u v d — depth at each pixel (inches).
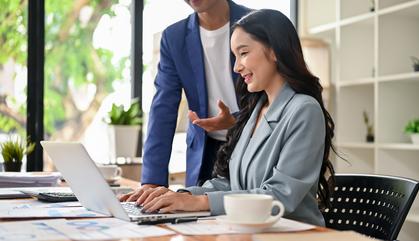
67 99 193.2
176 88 80.4
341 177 59.1
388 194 53.9
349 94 133.9
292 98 52.2
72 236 35.3
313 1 144.3
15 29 137.3
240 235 35.8
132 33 137.9
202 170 77.7
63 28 192.7
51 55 191.5
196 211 44.7
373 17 122.0
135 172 115.5
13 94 139.9
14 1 137.6
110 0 180.7
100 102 191.2
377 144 121.7
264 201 37.2
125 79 151.9
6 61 141.2
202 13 76.7
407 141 124.7
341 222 58.0
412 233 118.4
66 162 46.4
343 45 132.4
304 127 49.1
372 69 135.2
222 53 77.3
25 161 126.5
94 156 163.8
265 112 55.1
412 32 124.3
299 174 47.7
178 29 79.9
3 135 136.6
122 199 53.9
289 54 52.6
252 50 53.1
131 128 120.0
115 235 35.7
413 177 125.0
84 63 191.9
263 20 53.0
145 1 138.5
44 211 46.9
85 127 193.8
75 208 49.3
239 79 60.7
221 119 65.2
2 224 40.1
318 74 140.6
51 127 191.3
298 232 37.0
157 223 40.2
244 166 53.3
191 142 79.3
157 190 48.5
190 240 34.1
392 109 123.3
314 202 50.9
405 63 123.6
